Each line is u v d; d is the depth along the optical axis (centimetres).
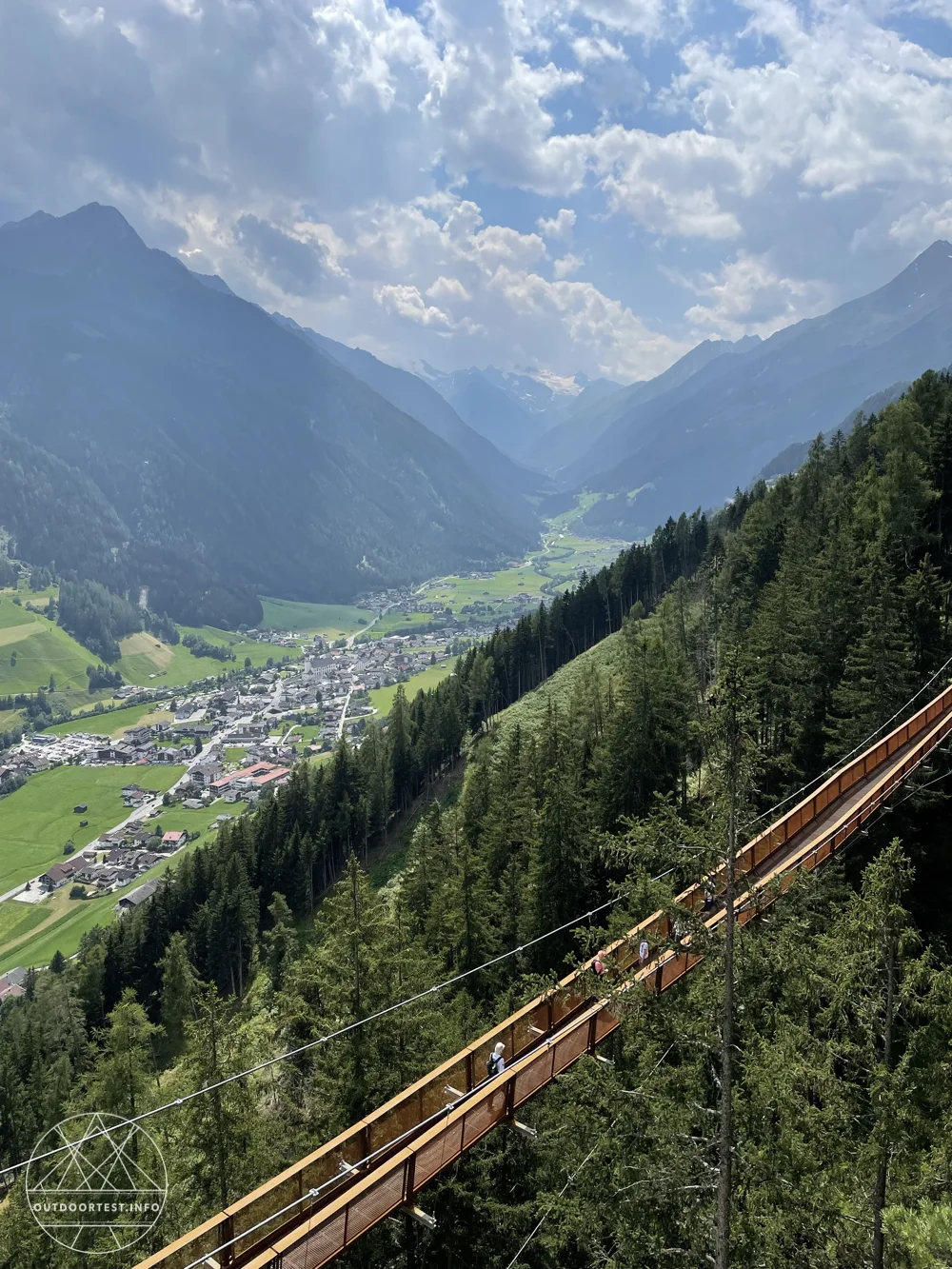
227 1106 2384
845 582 4675
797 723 4394
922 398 7169
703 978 1605
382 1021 2541
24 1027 6606
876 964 1739
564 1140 2175
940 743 3631
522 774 5406
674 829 1535
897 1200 1638
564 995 2092
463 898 3869
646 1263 1711
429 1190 2420
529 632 13925
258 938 8225
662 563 14675
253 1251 1600
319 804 9888
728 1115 1446
